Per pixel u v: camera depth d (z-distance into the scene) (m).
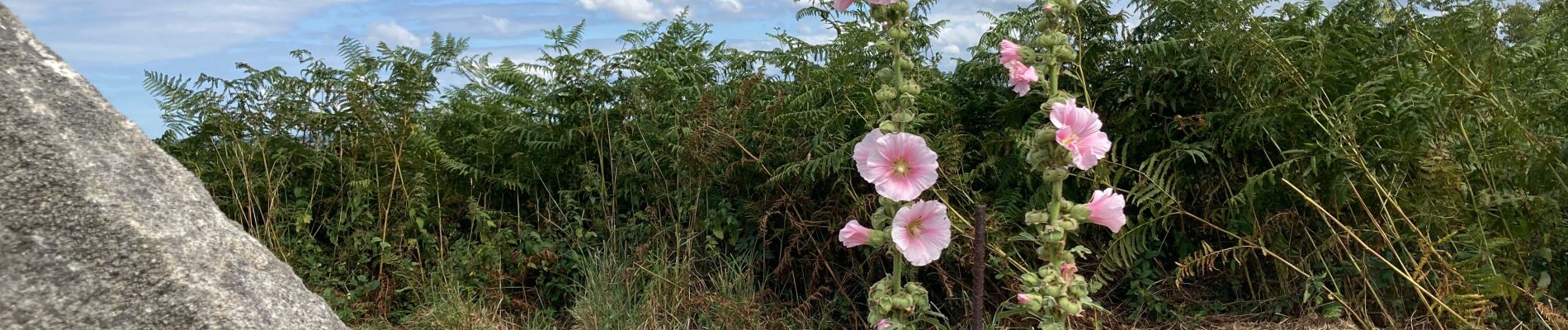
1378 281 3.30
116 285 1.66
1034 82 2.11
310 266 3.79
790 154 3.67
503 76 4.43
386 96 4.14
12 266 1.63
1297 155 3.05
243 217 3.90
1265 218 3.21
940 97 3.77
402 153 4.20
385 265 3.97
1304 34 3.20
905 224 1.93
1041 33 2.27
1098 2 3.38
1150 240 3.57
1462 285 2.90
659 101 4.21
